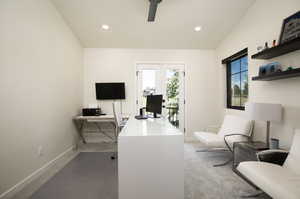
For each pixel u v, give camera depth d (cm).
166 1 298
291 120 230
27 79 238
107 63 453
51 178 247
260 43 288
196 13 329
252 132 313
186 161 310
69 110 372
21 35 226
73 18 343
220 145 304
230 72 426
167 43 436
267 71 253
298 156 181
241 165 197
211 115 468
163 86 462
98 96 443
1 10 195
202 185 224
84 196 201
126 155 174
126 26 369
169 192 176
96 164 301
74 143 401
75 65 402
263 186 158
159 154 175
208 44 444
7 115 203
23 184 225
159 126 225
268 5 268
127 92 457
